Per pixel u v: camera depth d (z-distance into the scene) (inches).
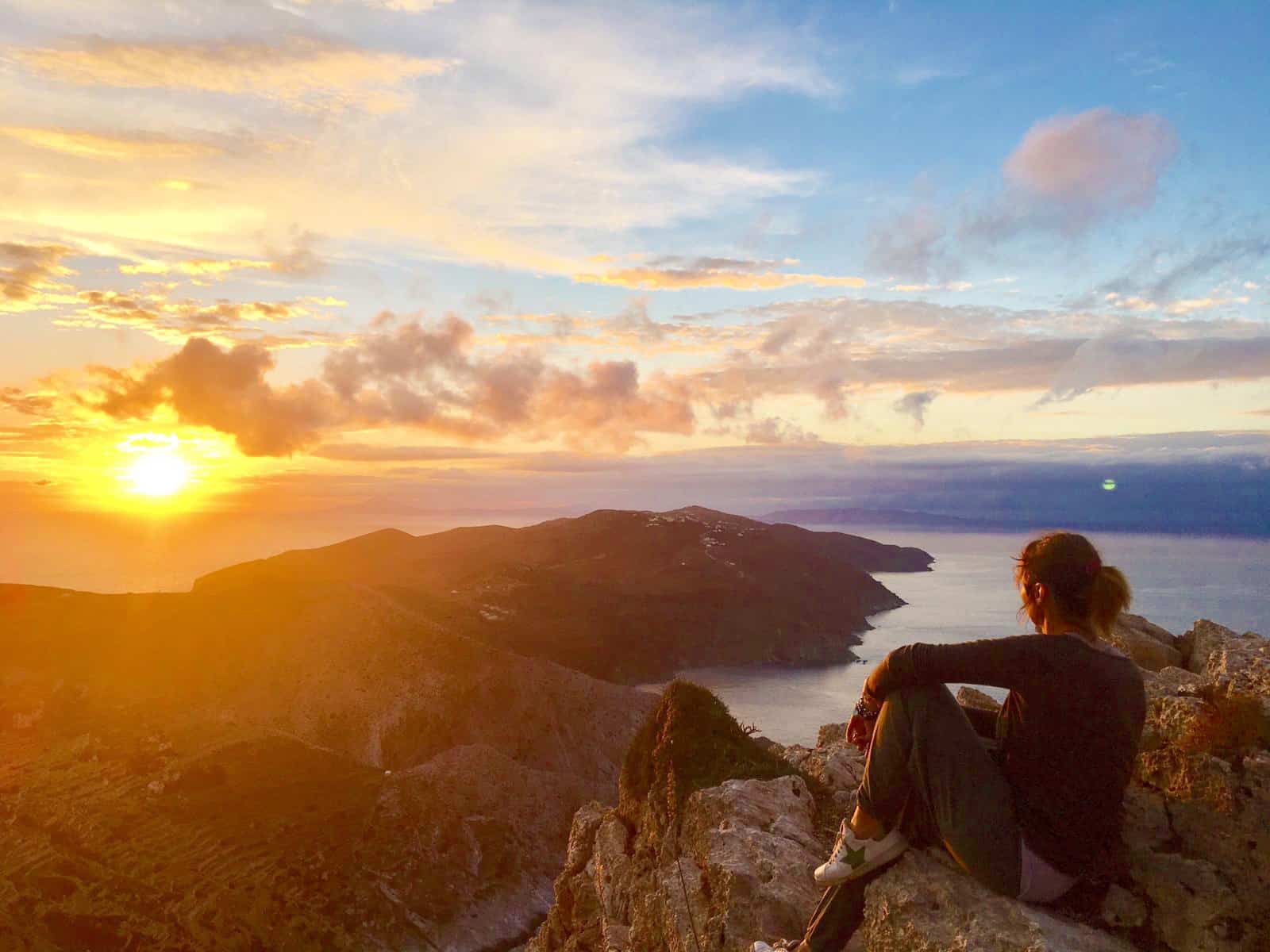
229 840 3548.2
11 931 2723.9
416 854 3612.2
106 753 4439.0
